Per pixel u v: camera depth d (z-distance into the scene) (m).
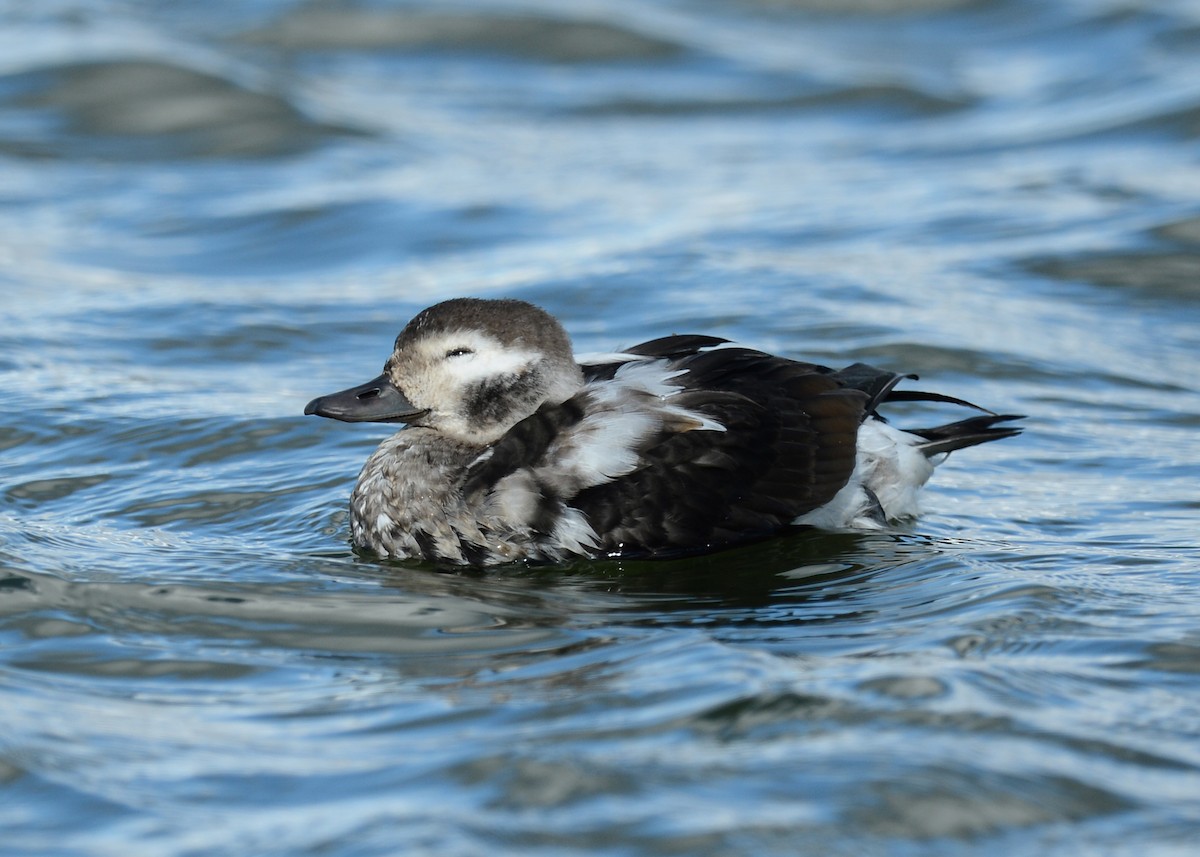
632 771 6.37
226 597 8.88
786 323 15.12
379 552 9.98
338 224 19.28
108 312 15.76
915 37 29.16
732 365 10.30
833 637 8.08
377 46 27.05
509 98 25.30
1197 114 22.27
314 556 9.86
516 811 6.08
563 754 6.52
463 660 7.91
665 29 27.94
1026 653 7.68
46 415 12.43
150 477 11.28
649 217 19.41
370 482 10.08
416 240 18.69
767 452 9.90
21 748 6.69
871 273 16.80
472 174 21.41
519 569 9.66
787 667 7.46
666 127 24.17
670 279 16.67
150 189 20.69
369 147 22.45
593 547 9.70
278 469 11.49
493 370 9.99
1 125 22.38
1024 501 10.88
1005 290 16.30
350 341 15.13
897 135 23.64
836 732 6.69
